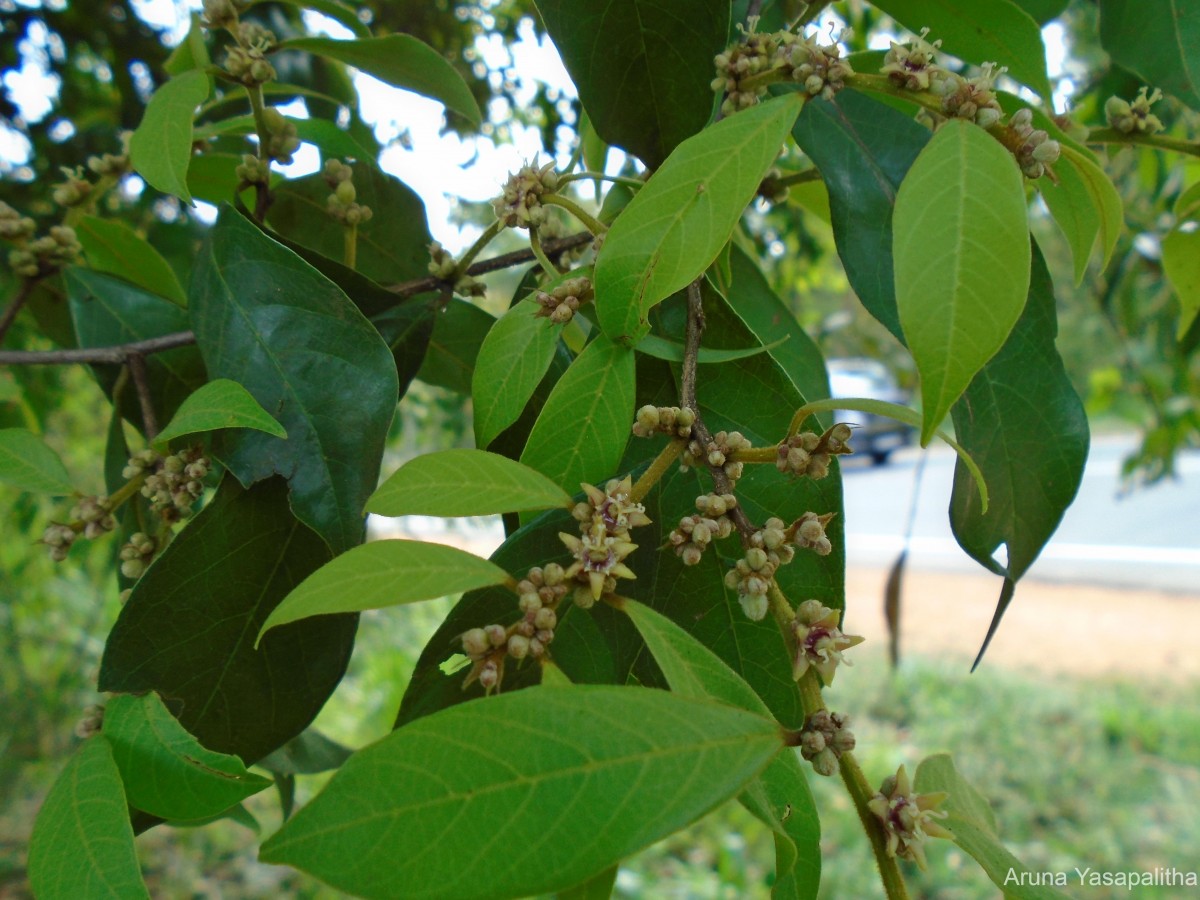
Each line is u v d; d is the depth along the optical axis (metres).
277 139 0.29
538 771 0.13
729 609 0.21
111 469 0.32
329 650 0.24
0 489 0.94
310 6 0.31
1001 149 0.17
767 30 0.33
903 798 0.15
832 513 0.19
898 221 0.17
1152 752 1.39
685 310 0.24
